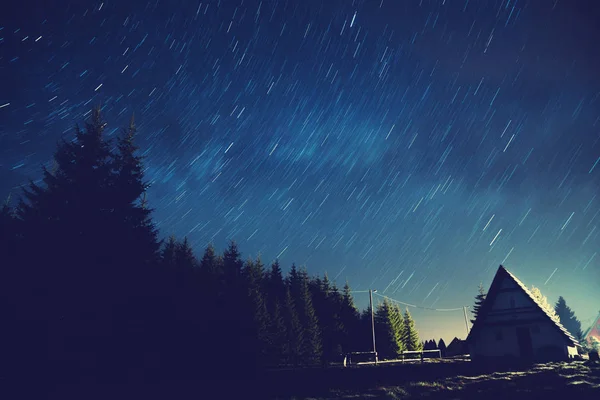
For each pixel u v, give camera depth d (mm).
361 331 51188
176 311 20672
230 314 27281
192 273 29000
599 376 15758
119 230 17391
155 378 17031
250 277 38500
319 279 53562
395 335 50094
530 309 25156
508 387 14836
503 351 25047
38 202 16688
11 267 14844
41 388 12867
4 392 12305
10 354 13891
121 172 19312
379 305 51656
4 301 14398
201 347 22297
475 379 17562
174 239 31688
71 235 16031
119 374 15555
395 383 17859
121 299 16453
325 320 48750
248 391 16312
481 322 26312
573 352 25750
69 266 15492
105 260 16562
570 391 13219
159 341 18234
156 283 18719
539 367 20031
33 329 14414
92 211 17188
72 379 14102
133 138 20234
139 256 17750
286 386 17328
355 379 18719
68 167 17766
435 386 16141
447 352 49406
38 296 14828
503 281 26578
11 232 15961
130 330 16531
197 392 15516
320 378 18719
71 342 14828
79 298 15352
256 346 26484
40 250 15438
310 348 39062
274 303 41344
